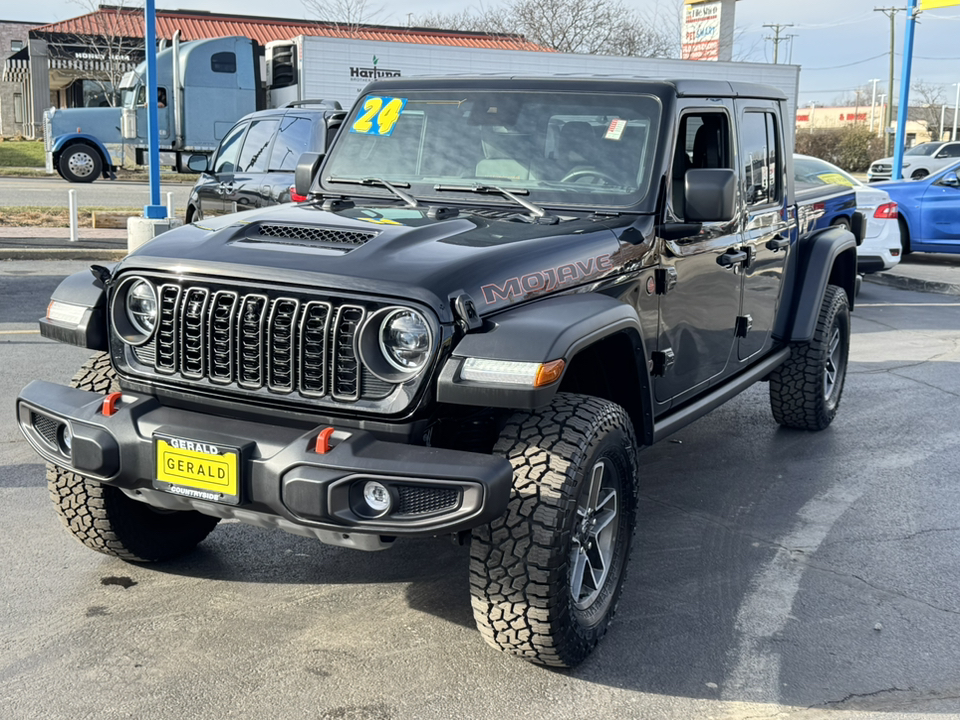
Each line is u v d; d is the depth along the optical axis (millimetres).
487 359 3037
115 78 32312
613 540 3682
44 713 3088
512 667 3461
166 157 23969
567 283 3523
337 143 4664
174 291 3365
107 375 3744
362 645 3580
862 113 107312
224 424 3277
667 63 25438
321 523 3004
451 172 4340
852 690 3387
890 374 8273
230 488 3127
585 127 4238
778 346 5992
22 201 19078
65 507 3877
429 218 3816
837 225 6762
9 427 5953
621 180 4113
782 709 3256
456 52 23531
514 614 3227
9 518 4621
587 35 46031
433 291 3064
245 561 4281
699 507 5125
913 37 20875
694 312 4512
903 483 5562
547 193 4164
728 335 4977
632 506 3727
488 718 3146
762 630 3797
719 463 5859
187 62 23109
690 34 37625
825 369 6258
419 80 4660
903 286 13898
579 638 3379
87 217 16547
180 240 3545
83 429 3342
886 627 3850
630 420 3750
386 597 3971
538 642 3266
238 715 3113
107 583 4012
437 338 3033
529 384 2979
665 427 4250
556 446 3242
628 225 3977
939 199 15242
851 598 4098
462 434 3535
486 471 2932
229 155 11781
